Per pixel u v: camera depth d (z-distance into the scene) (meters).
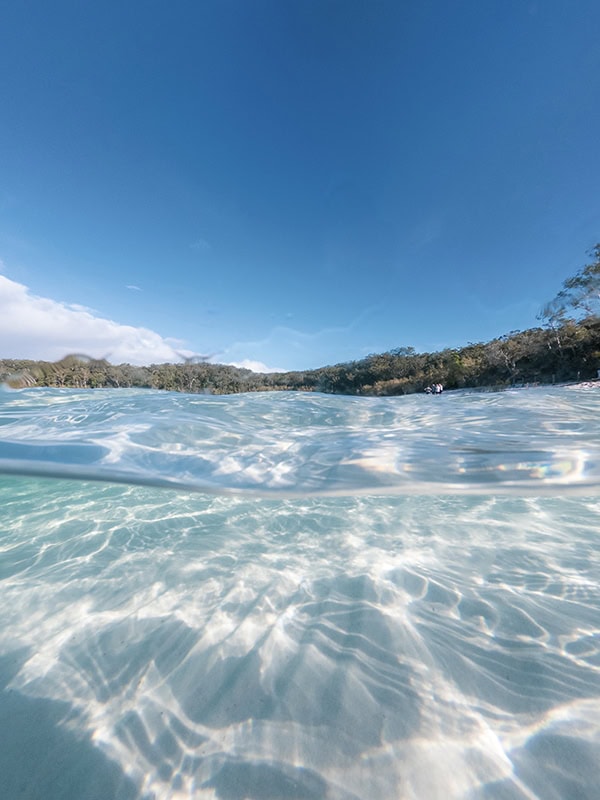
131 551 2.10
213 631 1.35
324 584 1.68
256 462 3.49
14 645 1.28
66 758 0.88
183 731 0.93
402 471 3.31
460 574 1.73
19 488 3.65
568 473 3.09
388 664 1.15
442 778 0.80
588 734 0.88
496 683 1.05
